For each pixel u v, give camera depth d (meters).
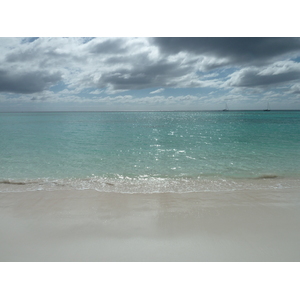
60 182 7.47
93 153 12.73
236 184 7.16
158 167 9.51
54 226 4.38
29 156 11.88
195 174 8.41
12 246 3.75
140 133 24.61
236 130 27.03
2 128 30.83
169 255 3.51
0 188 6.82
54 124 40.53
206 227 4.30
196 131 26.61
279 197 5.89
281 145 15.04
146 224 4.43
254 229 4.21
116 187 6.91
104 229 4.25
